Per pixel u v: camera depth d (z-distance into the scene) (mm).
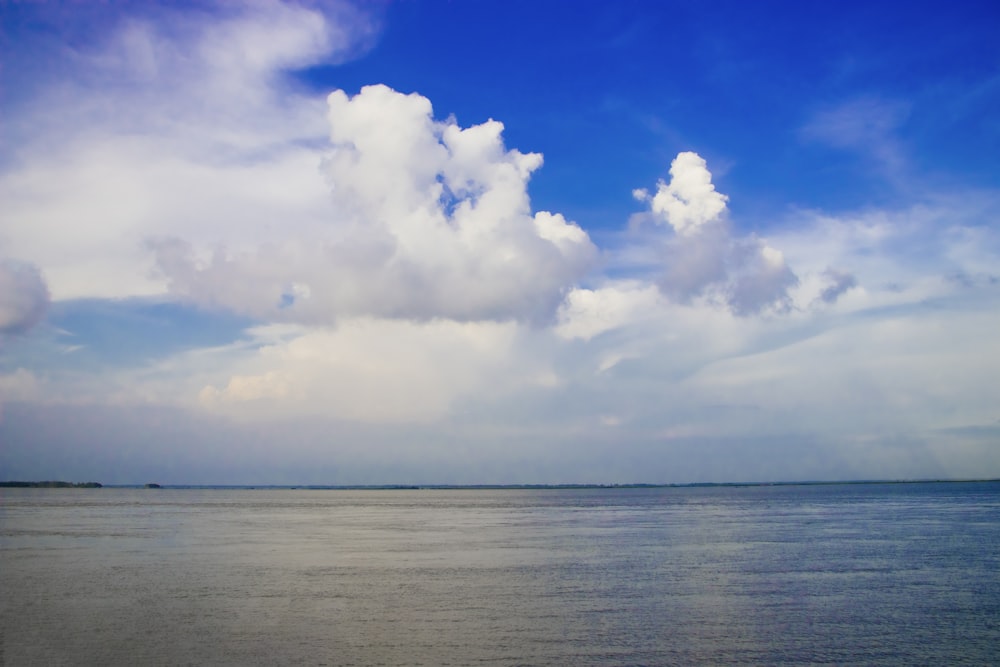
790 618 31766
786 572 45219
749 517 110562
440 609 33500
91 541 67188
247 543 65875
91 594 37281
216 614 32375
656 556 54281
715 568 47250
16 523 94750
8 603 34875
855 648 27062
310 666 24688
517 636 28547
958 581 41500
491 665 24781
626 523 97188
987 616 32250
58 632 29156
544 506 179125
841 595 37062
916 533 74312
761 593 37656
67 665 24891
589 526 90875
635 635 28750
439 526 93062
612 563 50062
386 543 66375
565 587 39594
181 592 37906
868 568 46875
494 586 39969
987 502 169500
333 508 167000
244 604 34656
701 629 29734
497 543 66000
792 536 71562
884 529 80438
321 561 51531
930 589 38844
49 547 61219
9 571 45812
